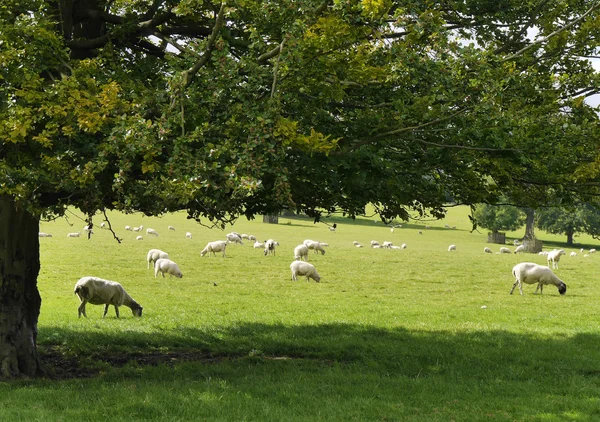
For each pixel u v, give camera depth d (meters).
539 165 13.14
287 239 78.75
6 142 11.22
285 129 10.21
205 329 22.03
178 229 85.62
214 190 10.82
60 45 11.99
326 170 12.25
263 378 14.00
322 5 10.89
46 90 10.91
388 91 13.12
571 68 15.19
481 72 11.96
